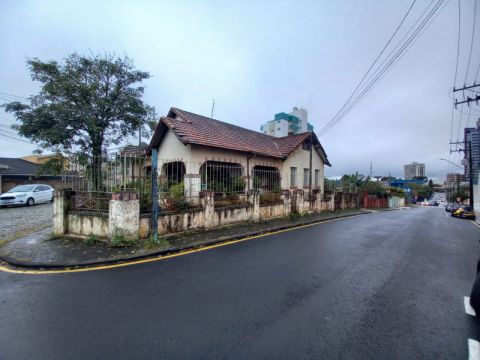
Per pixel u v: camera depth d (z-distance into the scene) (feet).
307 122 145.59
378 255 20.34
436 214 80.59
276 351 8.16
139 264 16.88
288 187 51.60
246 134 50.96
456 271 17.01
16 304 11.18
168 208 24.67
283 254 19.79
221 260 17.97
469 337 9.22
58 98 36.01
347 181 88.58
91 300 11.60
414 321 10.24
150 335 8.93
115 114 39.19
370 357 8.00
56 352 8.03
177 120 37.68
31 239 22.67
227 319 10.02
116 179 22.53
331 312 10.77
